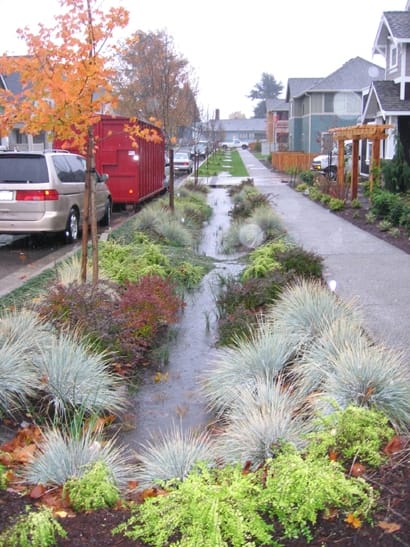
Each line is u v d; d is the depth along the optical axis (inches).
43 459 167.9
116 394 228.2
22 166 518.0
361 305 321.1
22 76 291.9
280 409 190.2
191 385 249.0
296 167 1662.2
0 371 212.2
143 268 377.1
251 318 289.3
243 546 129.2
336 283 381.1
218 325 313.3
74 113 293.7
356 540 130.4
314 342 243.4
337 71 2331.4
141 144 775.1
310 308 264.5
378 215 670.5
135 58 810.8
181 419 219.3
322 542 131.0
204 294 385.1
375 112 1263.5
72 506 148.7
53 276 371.2
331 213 777.6
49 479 162.2
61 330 244.2
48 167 519.8
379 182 866.1
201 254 510.3
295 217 735.7
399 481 150.9
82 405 213.3
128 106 828.0
